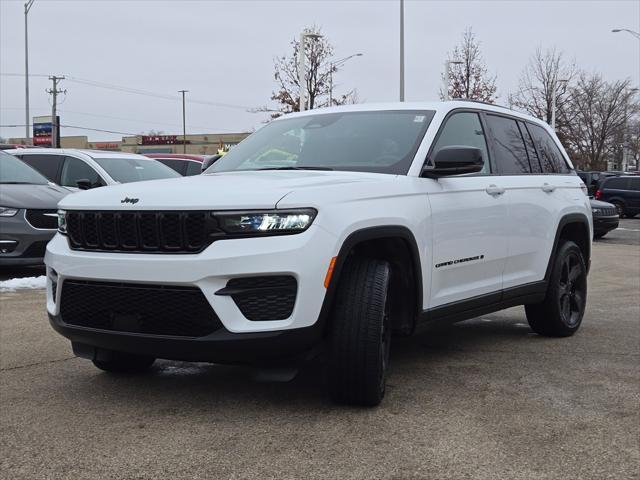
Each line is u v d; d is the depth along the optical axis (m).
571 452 3.54
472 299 5.09
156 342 3.78
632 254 14.98
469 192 5.03
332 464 3.35
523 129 6.25
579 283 6.52
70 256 4.00
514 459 3.44
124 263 3.79
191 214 3.72
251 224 3.68
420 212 4.48
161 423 3.89
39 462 3.37
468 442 3.65
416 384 4.68
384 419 3.96
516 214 5.56
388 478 3.21
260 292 3.69
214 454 3.47
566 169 6.78
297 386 4.60
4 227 8.66
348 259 4.09
